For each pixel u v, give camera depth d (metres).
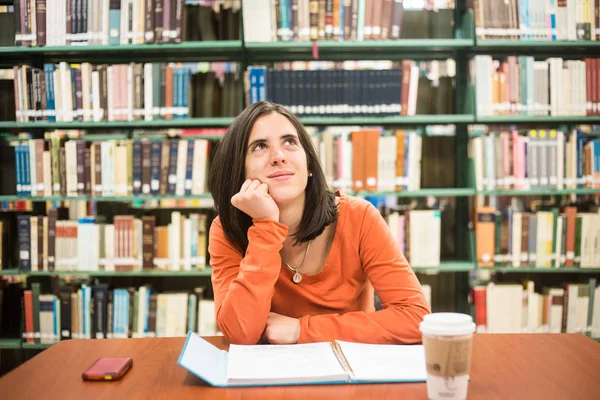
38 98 2.69
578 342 1.12
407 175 2.67
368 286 1.44
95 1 2.64
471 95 2.72
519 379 0.90
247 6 2.63
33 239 2.70
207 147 2.66
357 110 2.66
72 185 2.67
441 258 2.92
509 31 2.65
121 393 0.85
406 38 2.84
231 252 1.34
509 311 2.70
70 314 2.70
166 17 2.62
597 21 2.67
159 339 1.19
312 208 1.31
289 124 1.27
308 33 2.63
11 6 2.89
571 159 2.69
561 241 2.69
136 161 2.65
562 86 2.69
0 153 2.85
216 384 0.87
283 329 1.13
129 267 2.66
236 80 2.79
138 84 2.66
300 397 0.82
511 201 2.93
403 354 1.00
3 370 2.80
